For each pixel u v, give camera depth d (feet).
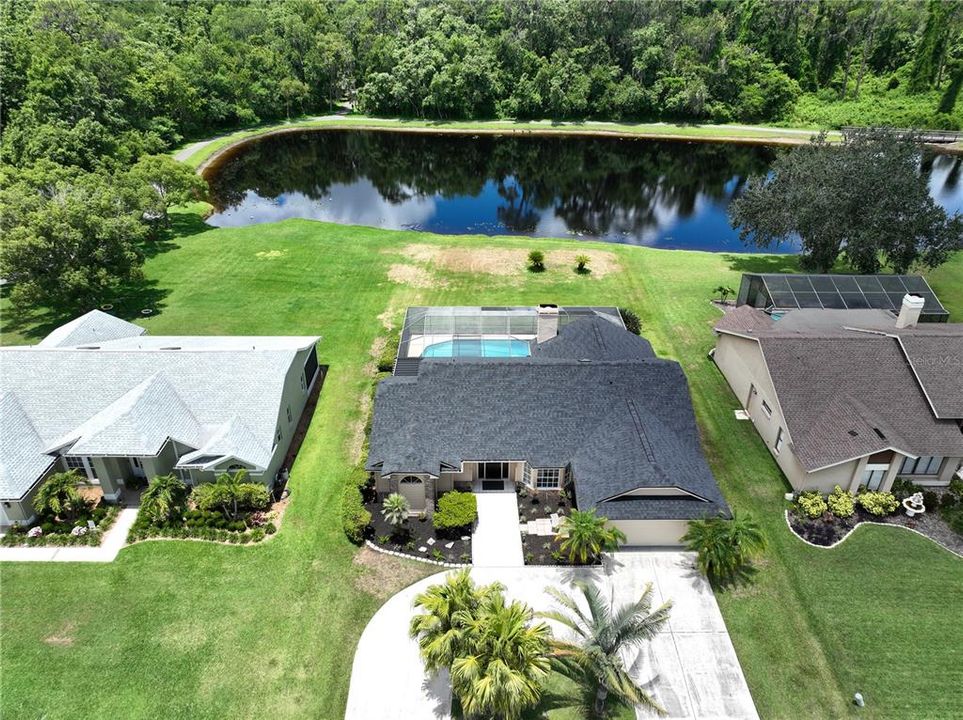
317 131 360.07
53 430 96.58
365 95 386.11
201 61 337.93
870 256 150.00
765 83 379.35
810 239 157.69
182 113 317.22
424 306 141.69
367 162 310.65
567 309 132.05
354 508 87.76
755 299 141.69
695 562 83.76
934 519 90.74
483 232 216.74
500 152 328.90
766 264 179.73
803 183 157.89
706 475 88.74
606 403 94.84
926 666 71.10
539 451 91.50
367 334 139.44
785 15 392.27
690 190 270.05
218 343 115.03
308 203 246.88
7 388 98.53
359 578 81.35
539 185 276.21
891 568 83.15
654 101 374.84
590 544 79.66
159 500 86.48
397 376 103.30
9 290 156.25
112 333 119.55
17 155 203.00
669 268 175.63
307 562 83.66
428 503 90.02
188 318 144.97
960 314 146.72
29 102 222.07
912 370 99.09
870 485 94.07
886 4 385.70
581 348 108.58
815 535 88.28
